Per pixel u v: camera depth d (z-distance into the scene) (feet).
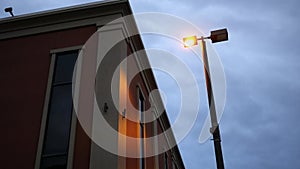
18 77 33.37
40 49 34.71
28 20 36.68
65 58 33.58
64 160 27.73
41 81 32.53
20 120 30.55
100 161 26.76
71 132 28.58
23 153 28.66
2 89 32.86
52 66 33.01
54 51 33.96
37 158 27.99
